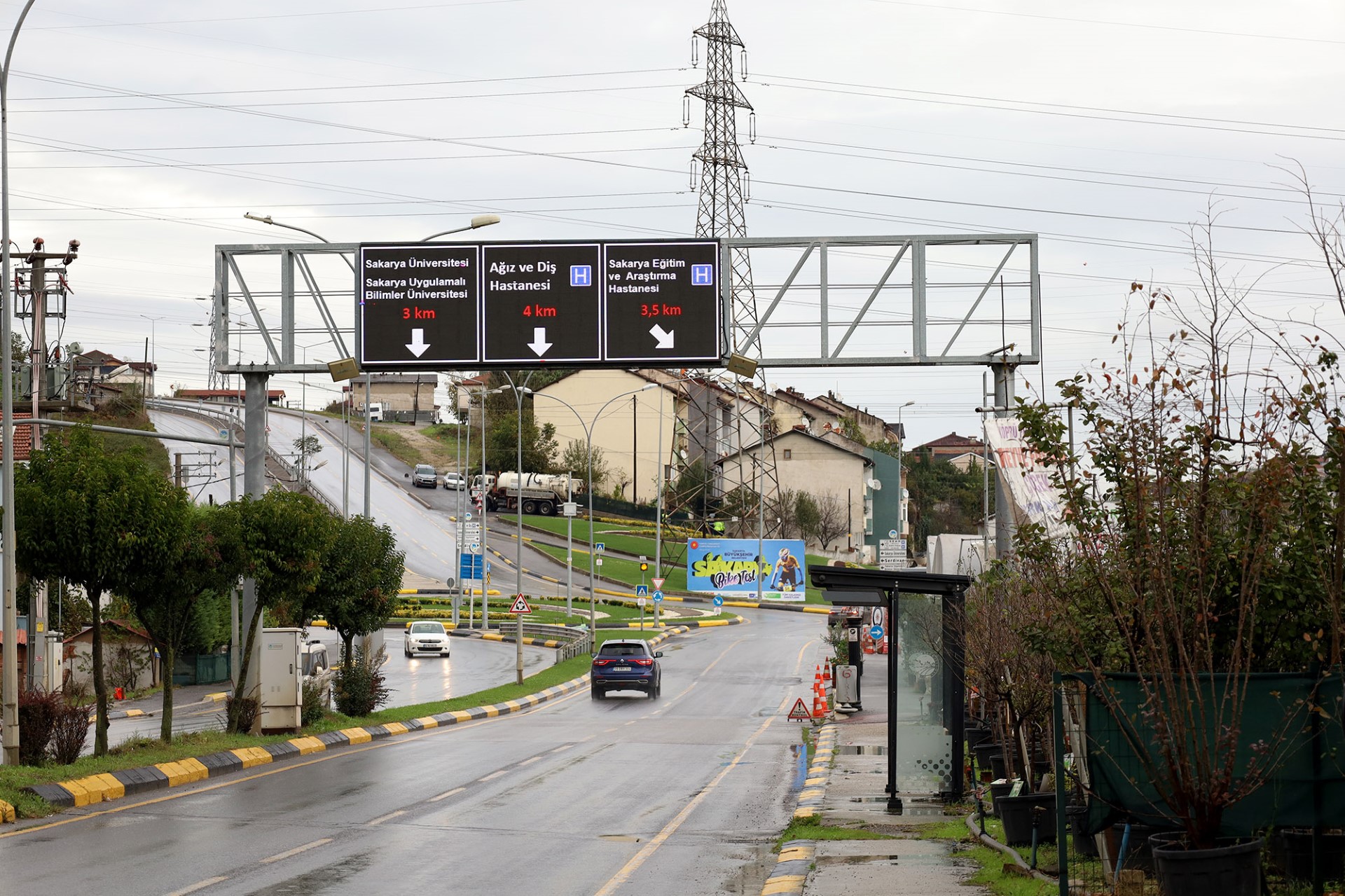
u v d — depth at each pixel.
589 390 133.25
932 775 18.88
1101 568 11.05
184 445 115.62
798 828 16.22
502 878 13.30
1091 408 11.34
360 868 13.71
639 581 97.50
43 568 21.69
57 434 23.52
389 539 36.41
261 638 28.50
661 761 25.66
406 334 26.27
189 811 17.98
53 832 16.02
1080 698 11.72
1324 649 11.28
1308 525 11.20
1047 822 13.96
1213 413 10.87
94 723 34.44
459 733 31.81
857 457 119.00
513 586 91.50
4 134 21.28
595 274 26.17
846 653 47.47
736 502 103.75
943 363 26.75
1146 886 11.34
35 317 48.00
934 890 11.84
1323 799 10.20
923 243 26.80
